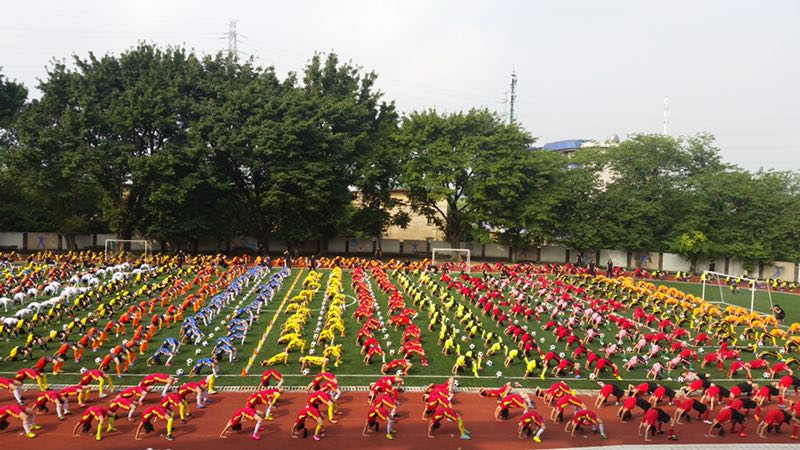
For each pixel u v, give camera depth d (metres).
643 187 62.22
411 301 34.38
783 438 16.34
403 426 16.08
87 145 48.62
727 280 49.34
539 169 59.88
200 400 16.95
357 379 19.97
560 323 29.80
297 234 58.12
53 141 47.44
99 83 51.41
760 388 18.95
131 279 37.41
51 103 50.16
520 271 50.72
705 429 16.84
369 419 15.25
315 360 20.20
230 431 15.27
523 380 20.66
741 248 57.12
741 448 15.49
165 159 48.50
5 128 54.09
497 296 33.59
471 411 17.47
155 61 54.38
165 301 31.02
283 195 52.38
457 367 20.83
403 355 22.81
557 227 59.69
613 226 59.84
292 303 29.84
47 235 60.69
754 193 58.38
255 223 60.72
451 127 58.59
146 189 52.12
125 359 19.92
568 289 40.41
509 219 58.75
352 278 40.88
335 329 26.11
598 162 64.62
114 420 15.76
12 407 14.85
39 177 47.62
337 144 56.41
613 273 55.03
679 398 18.53
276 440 14.85
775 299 44.50
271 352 22.91
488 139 57.72
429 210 63.12
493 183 56.19
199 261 47.50
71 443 14.36
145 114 49.00
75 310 29.08
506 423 16.56
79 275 36.38
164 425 15.59
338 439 15.04
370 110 65.62
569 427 16.36
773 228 57.00
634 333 27.67
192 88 55.41
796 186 59.84
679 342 25.41
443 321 27.05
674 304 34.66
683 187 62.12
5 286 32.22
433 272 47.12
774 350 26.72
